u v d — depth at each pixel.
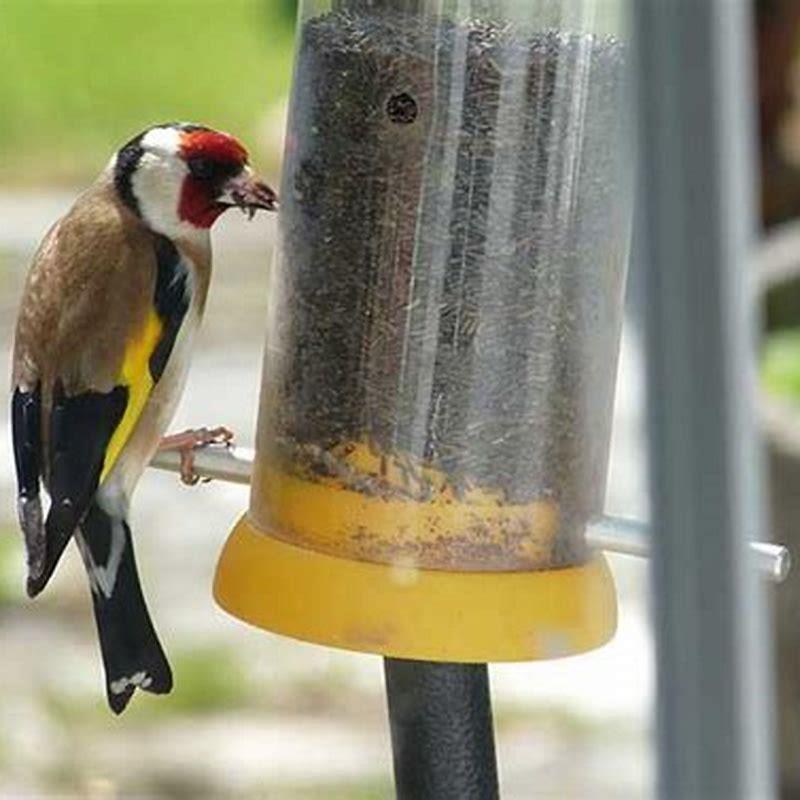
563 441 7.04
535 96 7.03
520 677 16.16
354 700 16.06
